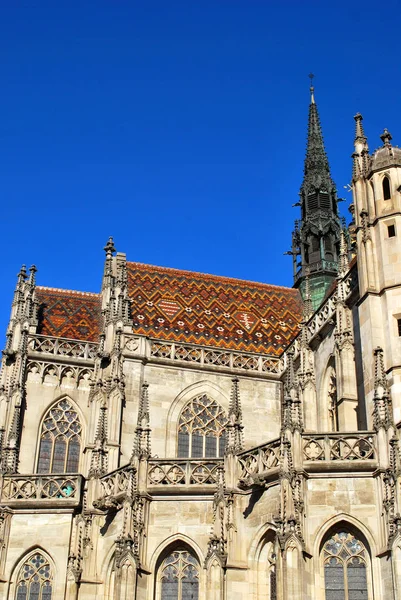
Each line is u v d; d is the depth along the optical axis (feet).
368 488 134.62
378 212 164.76
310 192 282.15
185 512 148.25
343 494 134.62
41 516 162.40
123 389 188.44
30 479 167.02
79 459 194.80
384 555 128.06
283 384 205.26
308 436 139.03
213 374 203.31
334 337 175.73
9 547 160.25
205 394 201.16
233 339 219.20
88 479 161.89
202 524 146.92
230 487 145.28
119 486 154.10
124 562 140.15
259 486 141.69
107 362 197.47
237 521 143.13
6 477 167.32
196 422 198.29
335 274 264.52
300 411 140.36
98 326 221.25
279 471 134.72
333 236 272.92
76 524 161.07
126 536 142.61
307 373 187.11
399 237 159.94
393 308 155.02
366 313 158.71
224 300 238.07
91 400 194.49
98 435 166.50
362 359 157.99
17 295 216.33
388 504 129.70
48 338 204.54
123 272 213.25
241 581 138.31
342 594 129.59
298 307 248.73
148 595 142.82
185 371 201.16
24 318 204.44
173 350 203.10
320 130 299.79
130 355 196.13
